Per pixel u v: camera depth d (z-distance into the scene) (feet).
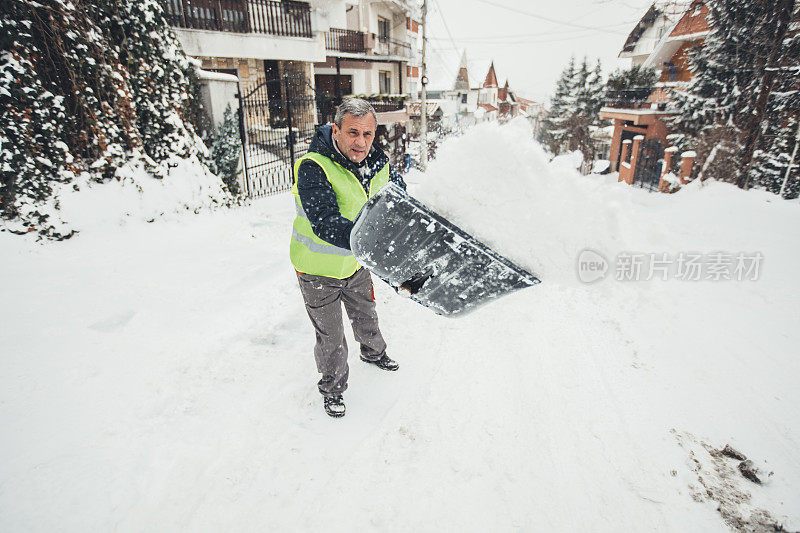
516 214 5.30
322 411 8.23
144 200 19.20
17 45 15.28
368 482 6.69
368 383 9.08
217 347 10.30
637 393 8.64
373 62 82.17
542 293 13.74
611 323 11.68
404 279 5.76
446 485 6.62
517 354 10.13
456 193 5.46
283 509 6.23
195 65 24.88
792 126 39.81
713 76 46.34
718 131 41.83
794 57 35.91
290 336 10.97
